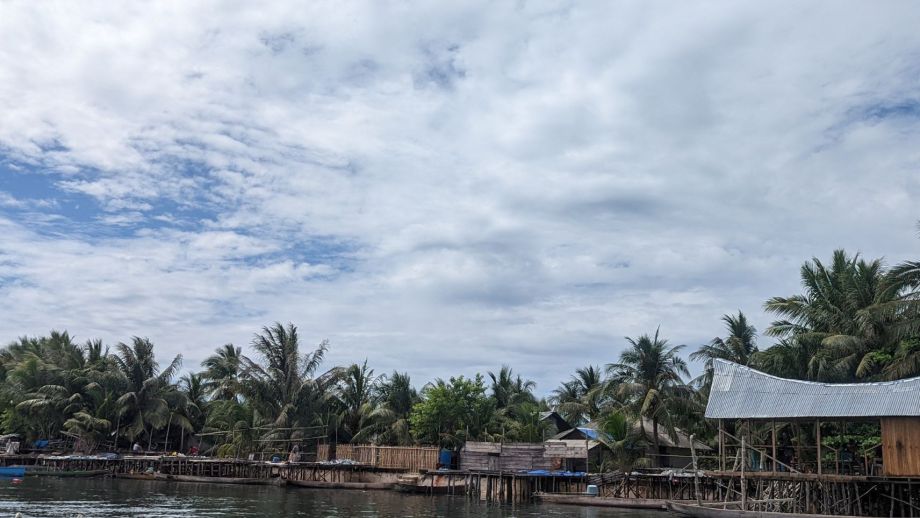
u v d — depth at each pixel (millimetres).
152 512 36781
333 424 67938
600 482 49344
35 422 72188
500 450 53438
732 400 37156
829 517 31203
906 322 37406
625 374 57031
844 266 47219
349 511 39500
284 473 60531
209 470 63656
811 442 43875
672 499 45406
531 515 38938
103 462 65312
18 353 83000
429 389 64312
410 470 58312
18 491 46094
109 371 72812
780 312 48438
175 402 75375
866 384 34031
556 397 77750
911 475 31344
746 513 33062
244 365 68562
